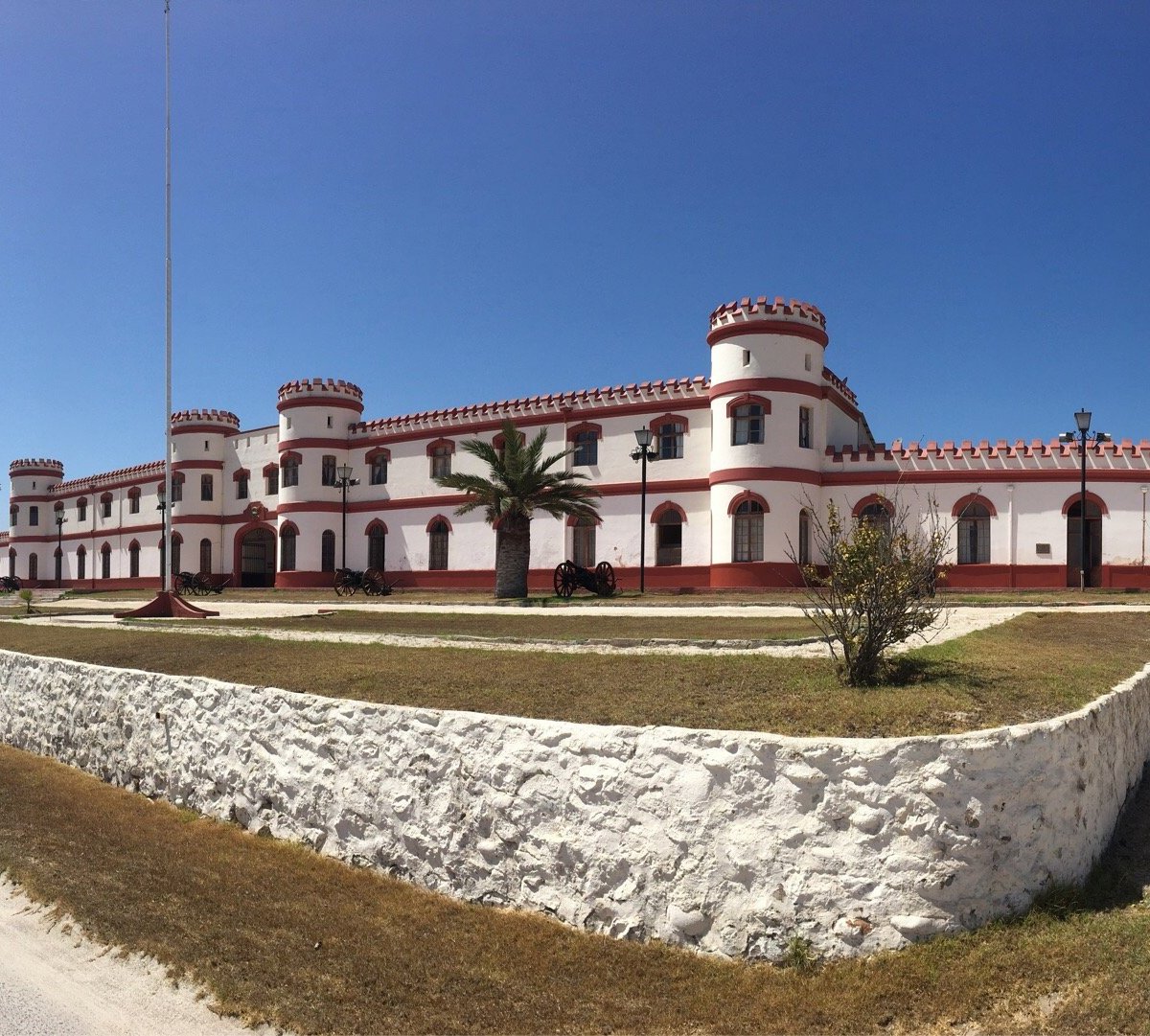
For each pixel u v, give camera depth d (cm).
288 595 4112
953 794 658
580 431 3838
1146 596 2559
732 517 3291
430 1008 609
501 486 3123
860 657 938
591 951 694
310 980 643
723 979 637
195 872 880
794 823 670
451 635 1603
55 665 1551
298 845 985
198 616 2602
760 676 1012
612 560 3709
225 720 1125
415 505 4359
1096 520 3084
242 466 5397
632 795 731
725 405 3338
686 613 2197
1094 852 751
